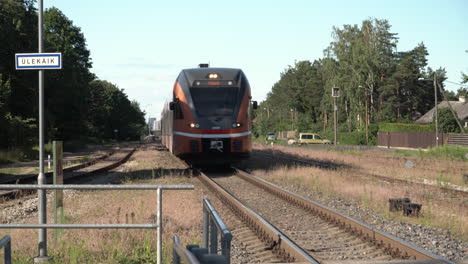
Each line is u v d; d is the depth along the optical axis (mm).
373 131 68375
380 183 17906
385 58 93875
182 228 9984
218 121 21844
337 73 75438
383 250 7949
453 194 15398
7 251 4949
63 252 7930
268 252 8008
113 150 60250
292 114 122750
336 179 18188
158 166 27828
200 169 25484
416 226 10219
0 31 47188
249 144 22547
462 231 9641
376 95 93000
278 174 21047
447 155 35312
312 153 39250
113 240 8609
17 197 16219
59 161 8359
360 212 11977
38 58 7883
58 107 68062
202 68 23094
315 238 9117
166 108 32875
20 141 42500
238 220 10969
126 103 142000
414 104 100062
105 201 13703
